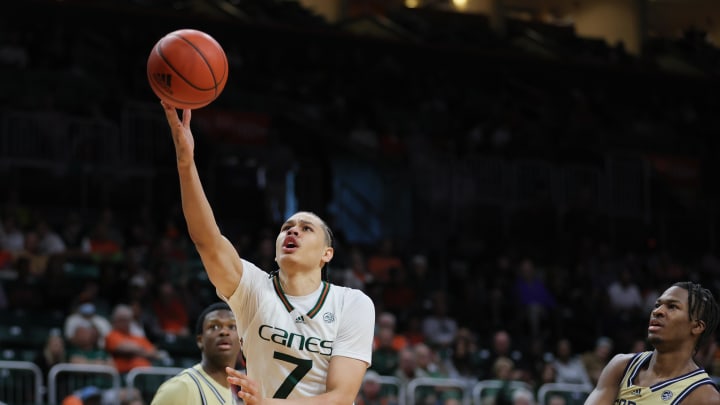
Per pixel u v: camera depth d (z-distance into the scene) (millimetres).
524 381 28859
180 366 26328
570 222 42719
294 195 40531
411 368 26781
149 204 37375
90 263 31516
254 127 40688
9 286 28844
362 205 42781
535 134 46875
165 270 30109
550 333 35562
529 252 40969
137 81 41406
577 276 39250
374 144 43469
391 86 47500
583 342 36094
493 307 35719
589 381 30344
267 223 38875
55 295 29219
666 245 45281
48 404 23047
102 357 24406
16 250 30875
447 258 39500
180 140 8992
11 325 27703
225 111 40250
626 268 40844
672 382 9844
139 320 27094
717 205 47500
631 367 10133
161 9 43062
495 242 41594
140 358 24906
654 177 46781
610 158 45406
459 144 45156
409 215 42312
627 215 44750
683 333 9891
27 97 37219
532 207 42844
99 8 41719
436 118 46562
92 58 40812
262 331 9344
